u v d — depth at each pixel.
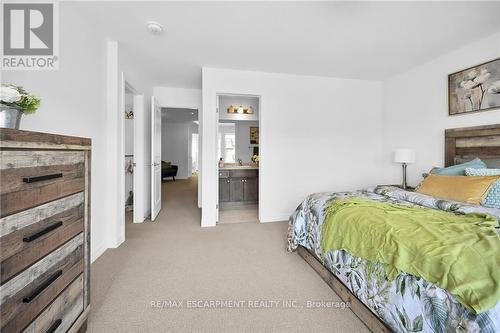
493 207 1.81
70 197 1.20
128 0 1.94
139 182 3.65
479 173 2.15
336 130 3.92
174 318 1.49
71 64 1.98
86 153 1.35
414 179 3.43
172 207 4.72
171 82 4.18
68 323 1.18
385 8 2.04
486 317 0.82
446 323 0.94
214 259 2.34
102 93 2.50
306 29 2.38
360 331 1.39
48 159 1.03
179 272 2.08
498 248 1.06
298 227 2.38
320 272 2.00
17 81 1.51
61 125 1.86
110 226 2.61
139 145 3.63
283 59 3.13
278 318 1.50
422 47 2.78
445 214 1.66
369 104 4.02
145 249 2.59
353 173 4.00
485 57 2.54
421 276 1.08
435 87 3.11
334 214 1.88
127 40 2.60
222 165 5.14
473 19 2.20
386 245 1.31
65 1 1.90
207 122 3.44
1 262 0.80
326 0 1.93
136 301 1.66
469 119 2.70
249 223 3.62
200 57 3.07
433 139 3.14
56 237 1.09
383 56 3.04
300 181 3.82
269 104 3.65
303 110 3.78
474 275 0.94
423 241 1.22
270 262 2.28
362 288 1.44
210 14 2.12
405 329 1.11
